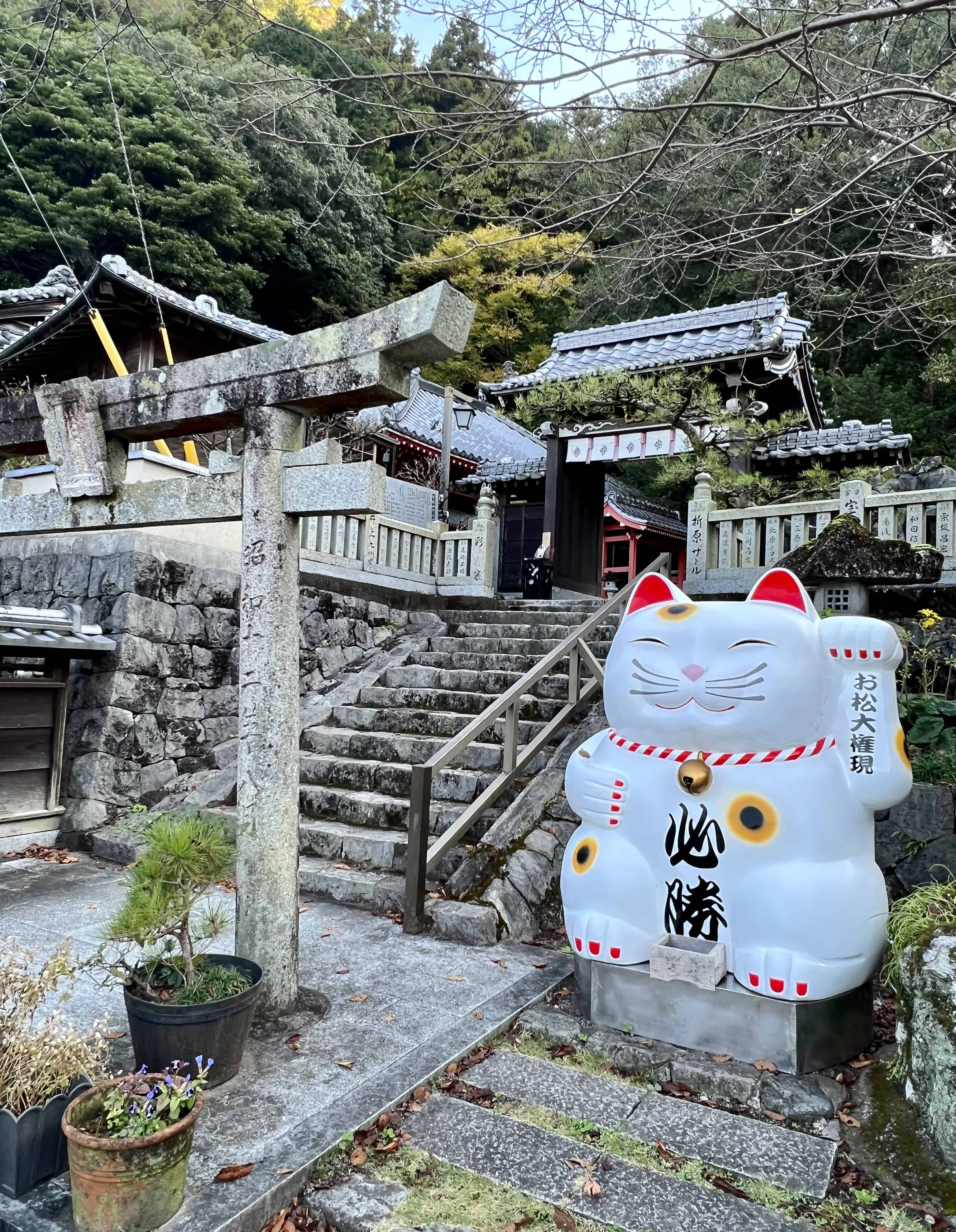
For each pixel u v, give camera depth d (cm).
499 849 509
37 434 459
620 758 378
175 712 717
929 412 1642
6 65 545
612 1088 313
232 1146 262
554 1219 241
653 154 507
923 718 515
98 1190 217
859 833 344
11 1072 247
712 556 765
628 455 1070
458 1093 308
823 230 605
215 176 1897
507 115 423
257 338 1270
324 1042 333
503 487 1516
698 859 346
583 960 366
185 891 301
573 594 1154
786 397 1063
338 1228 241
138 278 1150
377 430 1515
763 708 339
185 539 796
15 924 466
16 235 1830
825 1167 266
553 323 1861
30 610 640
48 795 656
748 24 405
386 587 952
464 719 685
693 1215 244
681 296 1463
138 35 533
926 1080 282
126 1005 301
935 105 516
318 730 724
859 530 546
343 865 557
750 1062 322
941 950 301
